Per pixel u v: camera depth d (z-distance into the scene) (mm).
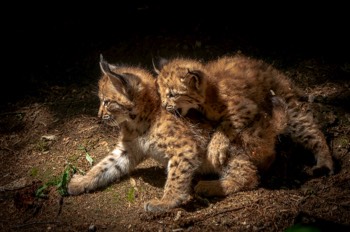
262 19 14820
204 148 9227
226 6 15398
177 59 10656
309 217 7941
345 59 12875
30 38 15266
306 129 9742
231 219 8047
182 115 9289
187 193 8648
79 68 13820
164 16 15398
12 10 16219
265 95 9898
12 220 8578
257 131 9102
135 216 8367
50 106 12148
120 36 14820
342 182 8914
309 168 9594
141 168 9898
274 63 12922
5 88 13211
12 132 11367
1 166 10219
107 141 10578
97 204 8812
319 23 14453
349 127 10320
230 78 9617
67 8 16219
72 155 10211
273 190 8836
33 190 9195
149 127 9156
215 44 13922
